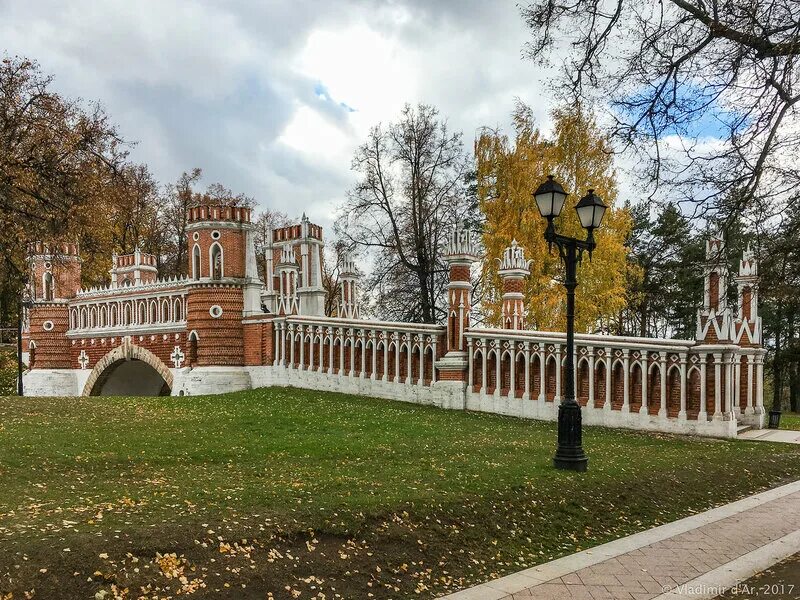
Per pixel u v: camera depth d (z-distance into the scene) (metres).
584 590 8.35
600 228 37.09
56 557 7.32
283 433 17.23
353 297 36.81
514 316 27.92
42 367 41.72
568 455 13.43
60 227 27.92
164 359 34.91
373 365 26.09
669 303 50.59
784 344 48.09
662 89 12.45
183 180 64.62
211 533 8.38
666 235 46.94
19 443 14.19
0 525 8.30
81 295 41.12
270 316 30.11
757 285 12.77
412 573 8.74
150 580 7.37
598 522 11.31
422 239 44.00
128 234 60.03
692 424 19.08
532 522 10.77
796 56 11.13
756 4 11.12
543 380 21.62
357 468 12.92
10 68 26.38
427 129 44.09
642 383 19.88
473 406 23.27
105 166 30.64
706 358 18.97
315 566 8.35
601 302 37.12
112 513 9.09
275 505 9.74
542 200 13.88
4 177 24.88
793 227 11.77
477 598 8.09
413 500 10.44
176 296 34.47
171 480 11.55
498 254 38.09
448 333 23.97
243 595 7.54
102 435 15.89
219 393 29.59
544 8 14.02
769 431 22.03
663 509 12.25
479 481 11.92
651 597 8.13
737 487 14.01
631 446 16.92
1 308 51.53
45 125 26.47
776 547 10.08
